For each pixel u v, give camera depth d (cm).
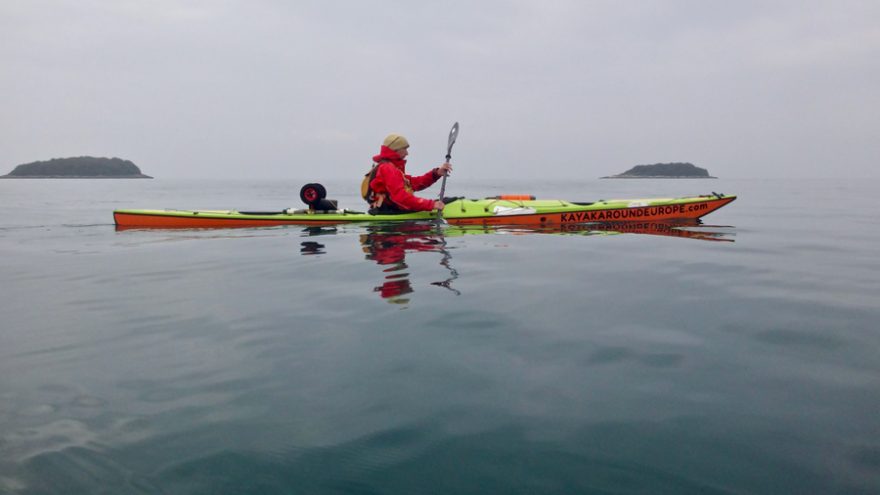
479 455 157
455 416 180
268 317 295
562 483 144
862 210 1078
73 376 218
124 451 162
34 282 397
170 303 331
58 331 278
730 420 175
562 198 1728
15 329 282
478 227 668
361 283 369
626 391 197
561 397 192
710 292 340
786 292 341
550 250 497
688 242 557
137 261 479
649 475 147
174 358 236
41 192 2570
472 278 379
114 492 143
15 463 156
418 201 679
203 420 180
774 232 664
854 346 241
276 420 179
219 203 1533
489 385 203
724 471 148
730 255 479
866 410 181
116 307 324
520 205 726
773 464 150
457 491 141
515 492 141
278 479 148
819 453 155
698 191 2261
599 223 711
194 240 598
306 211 724
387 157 694
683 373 212
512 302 316
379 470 151
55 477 149
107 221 873
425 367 220
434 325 274
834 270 412
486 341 251
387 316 291
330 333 265
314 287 361
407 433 170
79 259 493
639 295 332
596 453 157
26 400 196
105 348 251
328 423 176
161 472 151
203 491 143
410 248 508
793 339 251
